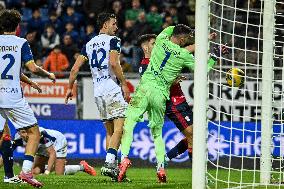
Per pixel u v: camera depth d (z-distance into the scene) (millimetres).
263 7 29531
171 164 40719
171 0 51906
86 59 26828
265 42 27250
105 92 26188
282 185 25047
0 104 22594
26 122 22859
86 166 31422
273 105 29172
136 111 26141
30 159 22844
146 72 26312
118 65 25875
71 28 49500
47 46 49844
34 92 41906
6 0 53750
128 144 26000
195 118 21266
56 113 41969
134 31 48781
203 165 21219
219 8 37656
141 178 30359
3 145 25453
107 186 23703
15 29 22891
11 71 22594
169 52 25766
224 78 39469
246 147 40031
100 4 52188
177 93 27250
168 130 40531
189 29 25922
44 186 23438
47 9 53344
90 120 41156
